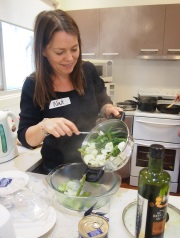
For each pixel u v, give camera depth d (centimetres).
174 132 208
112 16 245
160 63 272
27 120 95
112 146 72
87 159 72
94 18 251
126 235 55
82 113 104
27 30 219
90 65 115
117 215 63
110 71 255
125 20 242
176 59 250
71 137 100
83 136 102
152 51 243
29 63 229
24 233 55
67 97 101
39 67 95
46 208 64
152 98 229
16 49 207
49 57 91
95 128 85
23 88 99
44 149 105
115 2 269
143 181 46
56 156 104
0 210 44
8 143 104
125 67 284
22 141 89
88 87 108
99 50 258
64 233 57
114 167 66
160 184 45
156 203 45
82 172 81
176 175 217
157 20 233
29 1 211
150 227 46
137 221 48
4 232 40
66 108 101
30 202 67
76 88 102
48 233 57
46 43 86
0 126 101
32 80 97
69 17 86
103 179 74
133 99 285
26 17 210
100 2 273
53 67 95
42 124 78
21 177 80
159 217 45
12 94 199
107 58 259
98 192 70
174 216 61
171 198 71
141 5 242
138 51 247
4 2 177
